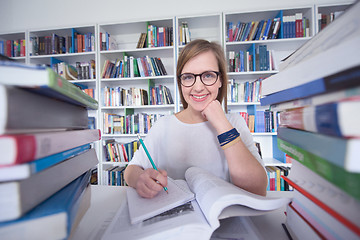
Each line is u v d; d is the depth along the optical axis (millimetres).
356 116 164
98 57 2236
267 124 2070
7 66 197
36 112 242
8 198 203
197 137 881
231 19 2209
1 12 2580
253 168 556
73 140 330
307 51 292
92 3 2492
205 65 741
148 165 888
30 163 202
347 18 196
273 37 2055
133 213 388
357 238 195
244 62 2098
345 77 188
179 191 483
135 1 2443
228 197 331
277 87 360
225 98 921
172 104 2207
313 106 238
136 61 2246
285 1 2232
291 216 373
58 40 2301
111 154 2230
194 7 2365
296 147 326
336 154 189
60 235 232
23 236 219
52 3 2531
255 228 386
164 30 2186
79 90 333
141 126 2207
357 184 183
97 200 566
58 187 296
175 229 316
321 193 261
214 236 357
